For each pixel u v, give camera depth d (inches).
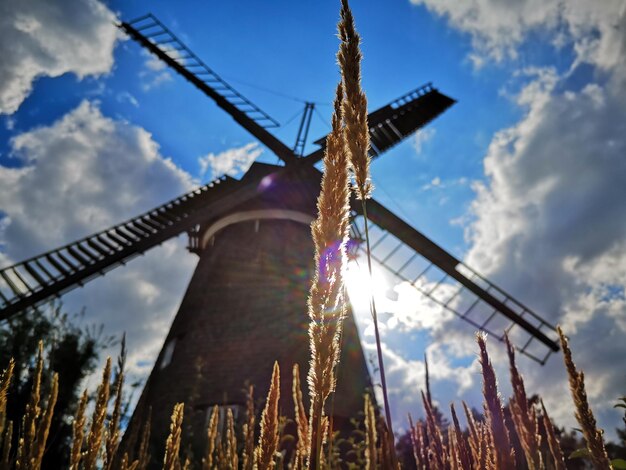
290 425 549.3
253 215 830.5
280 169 861.8
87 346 498.0
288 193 840.3
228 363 682.8
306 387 629.3
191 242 916.0
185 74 864.3
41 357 107.1
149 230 743.1
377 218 855.1
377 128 915.4
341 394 630.5
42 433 101.7
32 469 98.3
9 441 100.3
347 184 62.8
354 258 63.6
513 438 108.7
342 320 59.4
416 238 885.8
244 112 876.6
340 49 69.1
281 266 780.6
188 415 459.5
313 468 55.2
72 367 466.0
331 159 63.7
